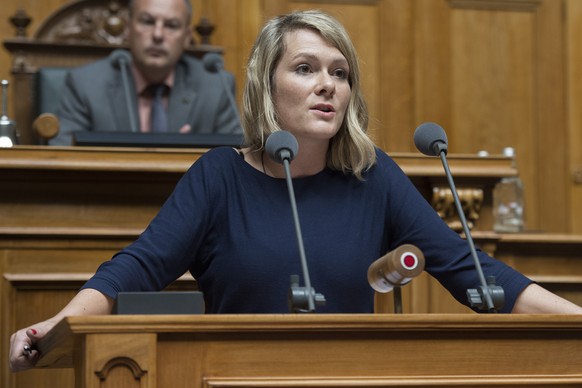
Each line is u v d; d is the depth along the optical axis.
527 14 11.17
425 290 5.75
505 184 7.45
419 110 10.89
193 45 9.38
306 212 4.16
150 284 3.87
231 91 8.38
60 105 8.13
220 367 3.11
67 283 5.48
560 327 3.31
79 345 3.15
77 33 9.27
